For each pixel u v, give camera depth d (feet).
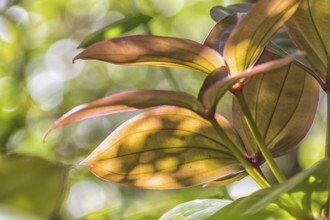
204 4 10.05
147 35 2.08
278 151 2.40
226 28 2.30
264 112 2.39
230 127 2.27
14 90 8.04
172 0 9.25
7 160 1.84
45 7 10.82
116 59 2.11
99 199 7.30
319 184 2.01
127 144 2.24
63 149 8.46
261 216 2.06
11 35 8.42
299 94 2.39
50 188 1.84
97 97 11.53
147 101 1.96
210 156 2.28
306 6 2.25
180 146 2.27
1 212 1.65
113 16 11.21
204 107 2.05
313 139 8.32
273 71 2.38
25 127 7.57
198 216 2.17
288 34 2.32
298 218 2.07
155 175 2.29
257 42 2.08
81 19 11.22
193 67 2.13
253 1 5.64
